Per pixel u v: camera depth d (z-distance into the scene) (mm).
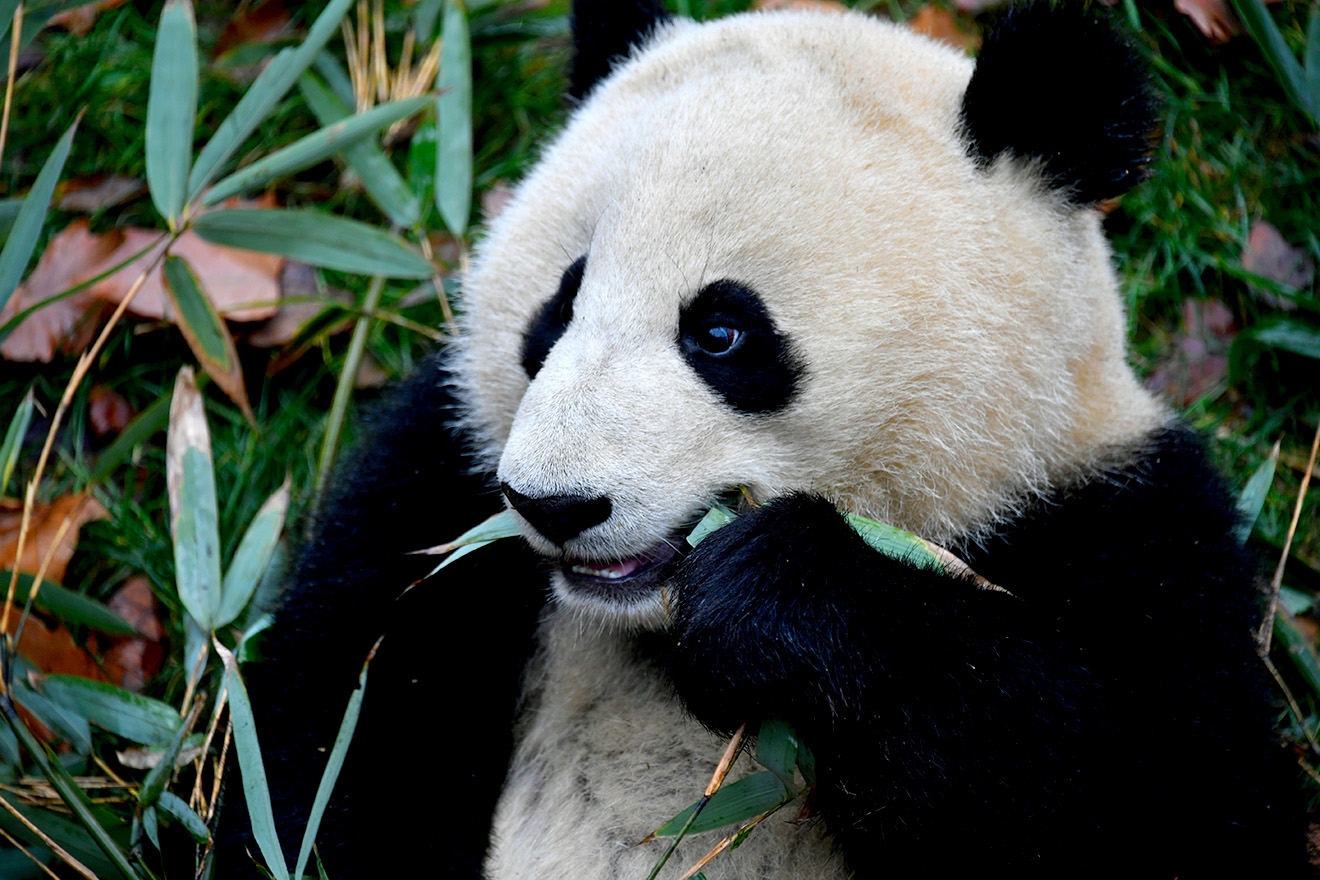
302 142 3672
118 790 3389
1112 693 2523
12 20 3408
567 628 2967
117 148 4758
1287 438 4262
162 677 3820
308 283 4500
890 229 2490
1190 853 2566
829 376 2494
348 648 2965
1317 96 3947
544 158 3045
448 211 4207
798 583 2400
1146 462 2789
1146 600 2619
